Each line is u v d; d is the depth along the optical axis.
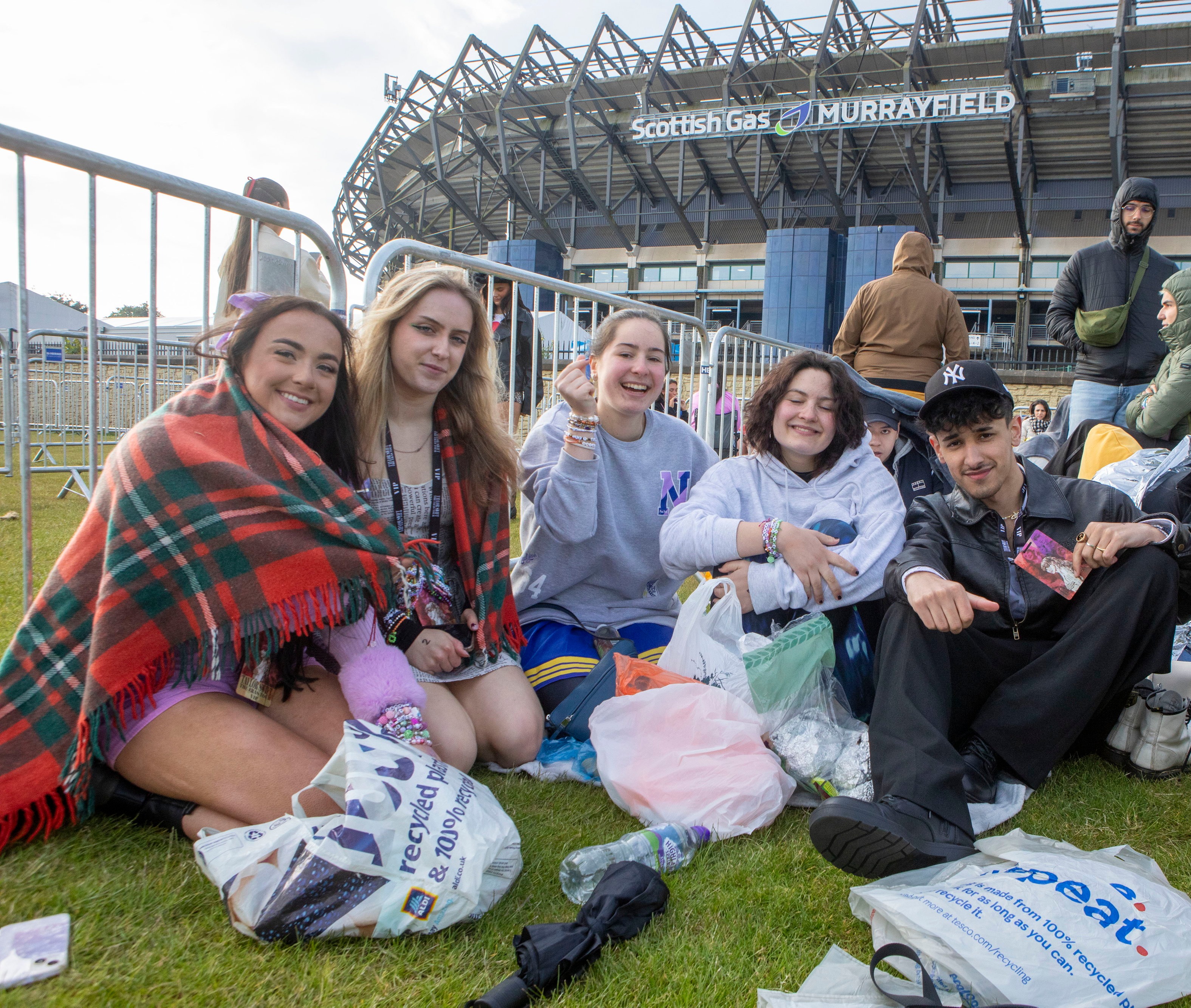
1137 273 4.49
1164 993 1.29
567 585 2.86
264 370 1.90
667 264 31.95
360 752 1.56
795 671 2.26
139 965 1.36
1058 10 22.67
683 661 2.37
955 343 5.11
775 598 2.52
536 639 2.75
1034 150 24.84
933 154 25.47
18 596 3.59
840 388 2.71
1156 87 21.80
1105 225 25.94
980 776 2.08
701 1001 1.35
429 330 2.23
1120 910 1.39
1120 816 2.05
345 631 1.95
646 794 2.00
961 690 2.16
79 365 9.65
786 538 2.51
